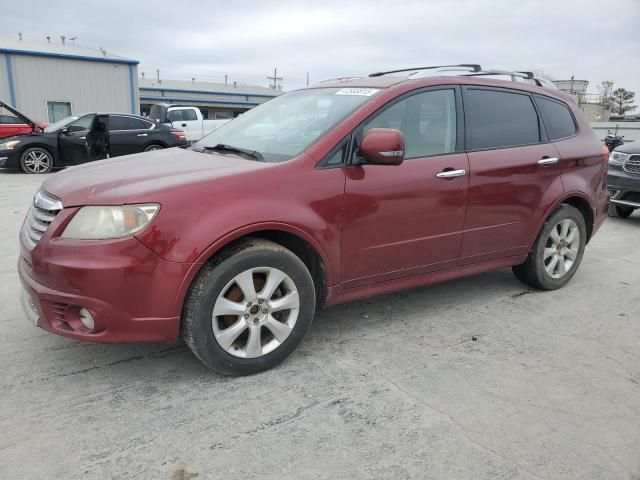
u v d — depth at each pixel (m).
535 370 3.17
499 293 4.49
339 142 3.17
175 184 2.74
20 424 2.52
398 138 3.08
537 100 4.33
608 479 2.25
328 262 3.17
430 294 4.43
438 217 3.58
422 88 3.60
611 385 3.02
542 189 4.18
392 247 3.42
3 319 3.68
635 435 2.55
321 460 2.33
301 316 3.11
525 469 2.30
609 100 68.44
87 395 2.79
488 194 3.82
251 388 2.90
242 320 2.92
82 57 21.73
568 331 3.76
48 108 21.47
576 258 4.64
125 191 2.69
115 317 2.64
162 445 2.40
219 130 4.12
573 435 2.54
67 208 2.70
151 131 13.21
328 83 4.07
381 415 2.67
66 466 2.25
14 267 4.84
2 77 20.25
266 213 2.86
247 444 2.42
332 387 2.93
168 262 2.65
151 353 3.26
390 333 3.64
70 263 2.58
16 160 11.99
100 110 22.59
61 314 2.71
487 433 2.54
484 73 4.35
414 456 2.37
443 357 3.31
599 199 4.73
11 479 2.16
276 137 3.46
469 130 3.79
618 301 4.39
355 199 3.18
